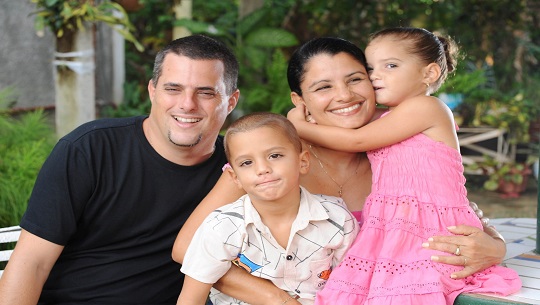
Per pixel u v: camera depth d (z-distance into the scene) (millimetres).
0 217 4211
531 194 7598
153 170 2486
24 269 2338
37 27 5203
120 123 2523
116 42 7594
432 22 8195
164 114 2426
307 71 2344
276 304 2182
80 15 5074
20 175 4395
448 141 2322
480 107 8156
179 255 2334
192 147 2453
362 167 2504
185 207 2543
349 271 2188
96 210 2451
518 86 8578
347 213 2260
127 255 2512
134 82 7992
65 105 5340
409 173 2273
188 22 7707
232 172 2262
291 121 2432
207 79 2422
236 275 2236
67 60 5281
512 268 2389
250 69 7707
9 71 6781
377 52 2377
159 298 2578
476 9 8273
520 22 8406
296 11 8461
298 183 2213
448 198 2248
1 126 5184
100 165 2430
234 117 7516
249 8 8000
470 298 2082
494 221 3186
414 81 2359
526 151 8180
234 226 2182
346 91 2299
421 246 2188
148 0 8789
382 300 2098
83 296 2484
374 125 2312
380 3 8203
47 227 2367
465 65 8156
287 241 2223
